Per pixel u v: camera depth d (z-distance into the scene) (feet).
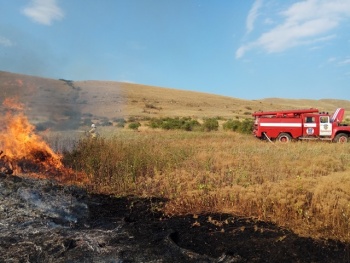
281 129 61.72
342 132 60.34
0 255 15.12
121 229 18.86
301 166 31.63
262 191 23.02
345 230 18.51
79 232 18.20
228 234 18.37
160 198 24.58
